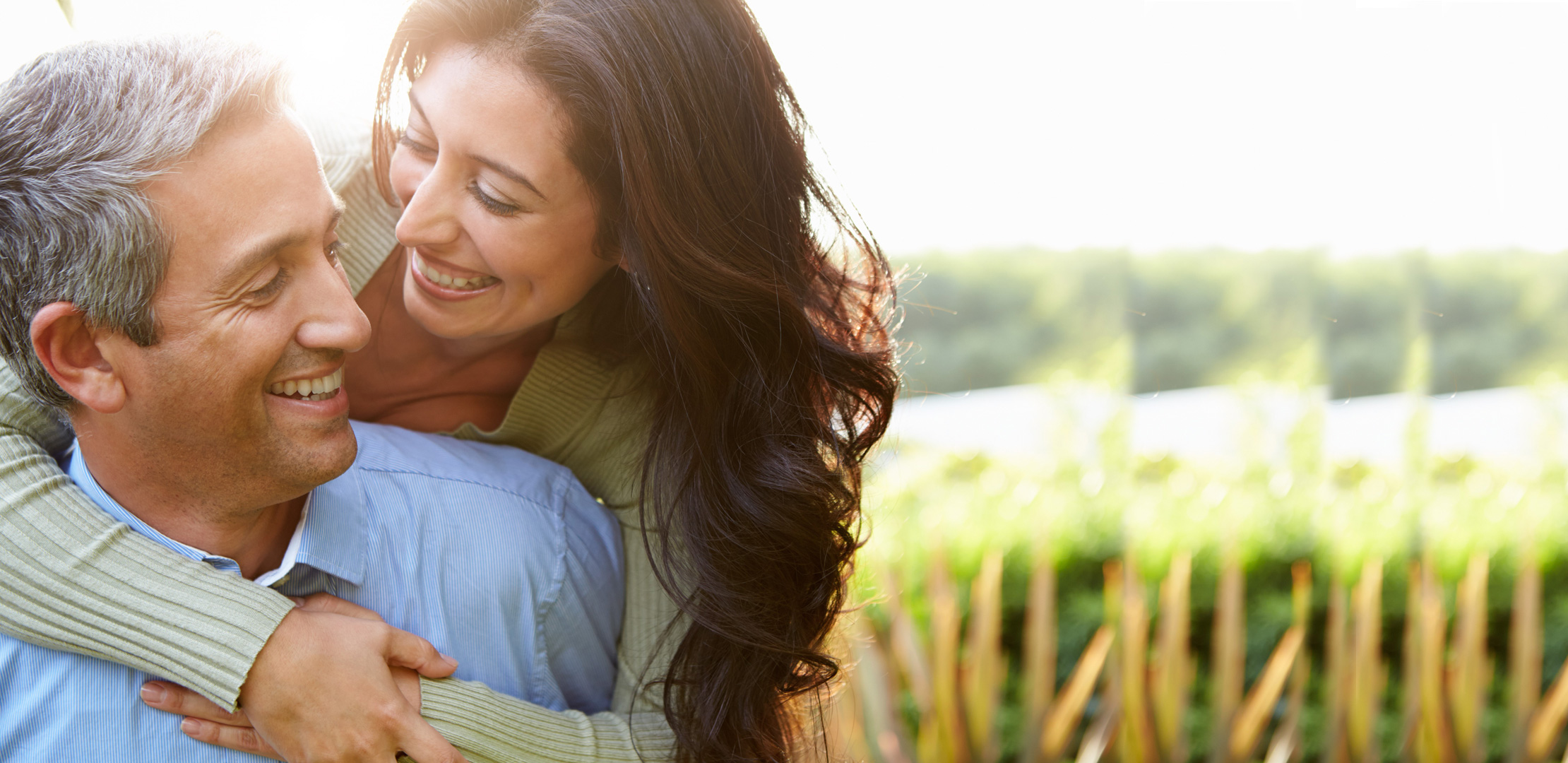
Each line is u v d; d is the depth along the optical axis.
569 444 1.28
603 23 0.98
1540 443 4.07
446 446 1.13
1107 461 3.49
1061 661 3.08
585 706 1.16
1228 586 2.97
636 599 1.20
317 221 0.82
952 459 3.55
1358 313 4.80
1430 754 3.16
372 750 0.88
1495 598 3.53
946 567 2.99
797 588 1.18
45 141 0.75
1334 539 3.30
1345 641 3.10
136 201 0.73
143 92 0.75
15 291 0.78
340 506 0.99
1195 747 3.11
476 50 1.00
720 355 1.13
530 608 1.05
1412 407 3.96
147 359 0.79
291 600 0.92
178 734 0.89
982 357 6.94
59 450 1.00
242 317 0.79
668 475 1.16
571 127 0.99
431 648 0.96
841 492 1.19
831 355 1.21
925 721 2.63
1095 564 3.13
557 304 1.13
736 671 1.14
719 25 1.05
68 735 0.87
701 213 1.04
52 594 0.86
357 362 1.23
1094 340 5.62
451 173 1.02
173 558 0.89
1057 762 2.76
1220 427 3.65
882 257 1.29
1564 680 3.20
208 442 0.84
